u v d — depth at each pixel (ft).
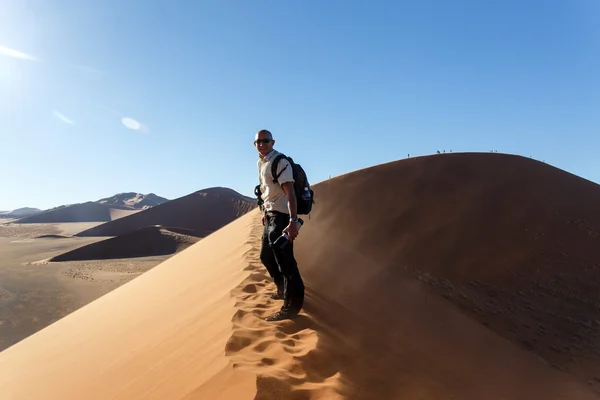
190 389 8.24
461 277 47.80
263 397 7.13
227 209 319.68
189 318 14.33
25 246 211.41
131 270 130.72
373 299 23.66
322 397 7.80
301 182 11.99
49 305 83.20
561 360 32.48
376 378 10.08
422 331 20.52
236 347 9.59
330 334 11.69
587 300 46.44
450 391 11.84
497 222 60.03
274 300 13.97
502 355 24.93
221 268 22.89
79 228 355.56
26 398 12.97
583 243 57.06
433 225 58.23
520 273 49.96
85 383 12.15
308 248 32.65
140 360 12.08
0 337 63.16
